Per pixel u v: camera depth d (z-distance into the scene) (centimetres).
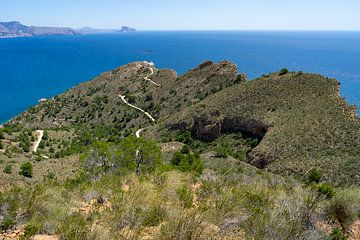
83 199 1007
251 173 2553
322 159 4109
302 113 5862
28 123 11356
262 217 627
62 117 11688
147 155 1817
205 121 7362
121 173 1530
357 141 4391
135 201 798
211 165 3684
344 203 807
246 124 6750
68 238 612
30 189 976
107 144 1911
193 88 11175
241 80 10500
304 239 613
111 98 12569
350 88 19562
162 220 689
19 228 707
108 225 678
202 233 583
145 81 13575
